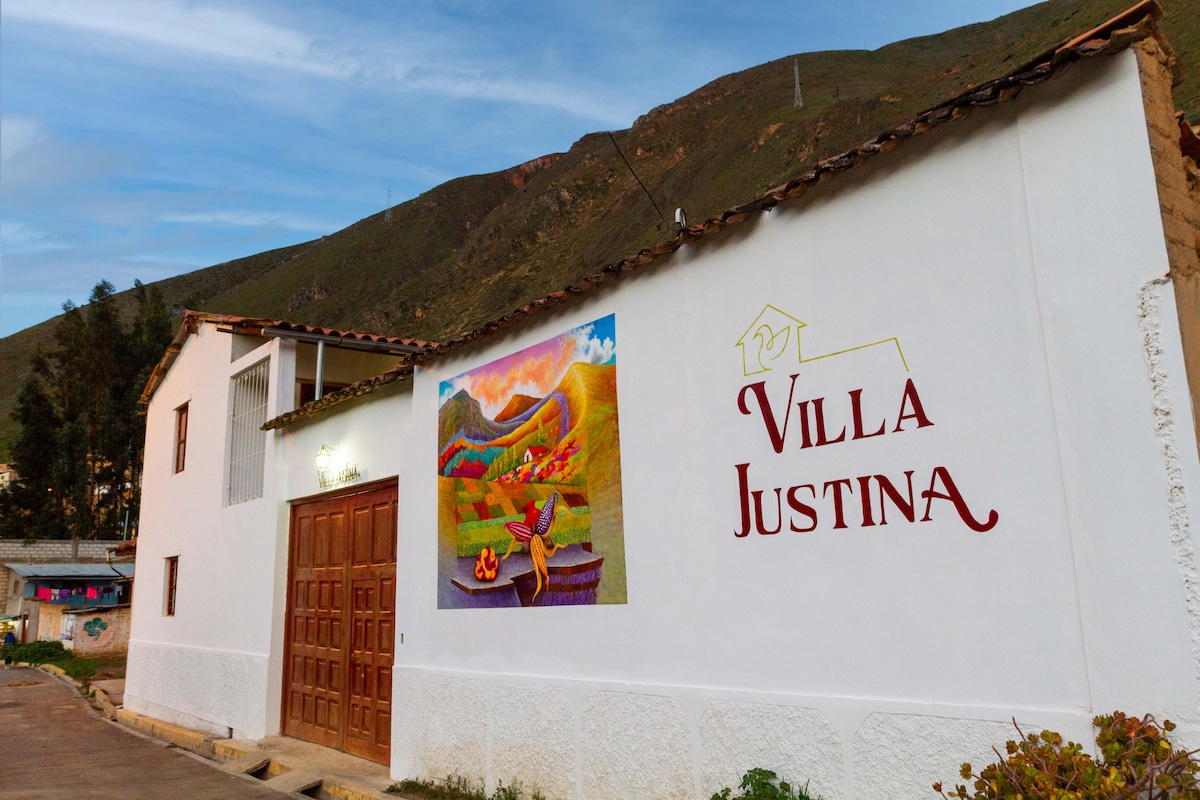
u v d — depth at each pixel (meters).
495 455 6.64
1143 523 3.14
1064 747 3.09
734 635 4.64
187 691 11.54
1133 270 3.25
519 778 5.96
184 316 12.98
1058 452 3.43
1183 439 3.06
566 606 5.80
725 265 4.99
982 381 3.72
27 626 32.25
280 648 9.73
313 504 9.68
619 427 5.55
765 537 4.55
